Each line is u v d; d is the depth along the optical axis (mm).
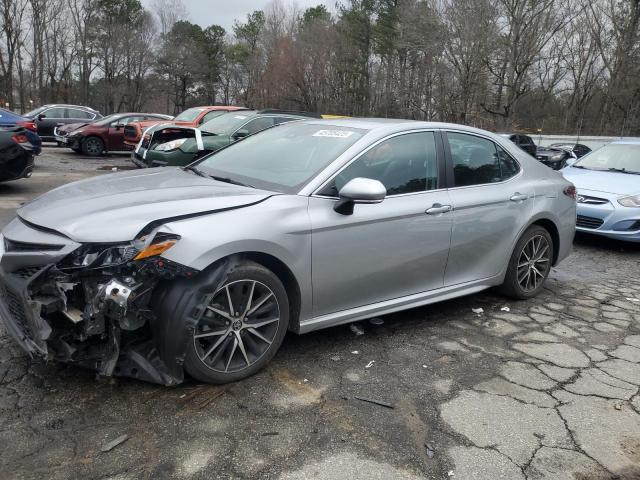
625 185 7641
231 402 3004
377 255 3695
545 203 4957
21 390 2988
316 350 3738
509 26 35500
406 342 3963
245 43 73750
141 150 9461
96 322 2750
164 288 2902
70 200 3186
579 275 6203
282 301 3299
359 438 2748
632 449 2803
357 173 3670
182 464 2475
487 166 4609
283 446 2648
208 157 4418
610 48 39375
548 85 45688
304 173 3600
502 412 3082
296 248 3277
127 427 2719
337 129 4102
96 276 2787
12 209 7820
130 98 66188
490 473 2549
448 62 35688
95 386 3062
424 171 4082
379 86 46531
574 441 2844
